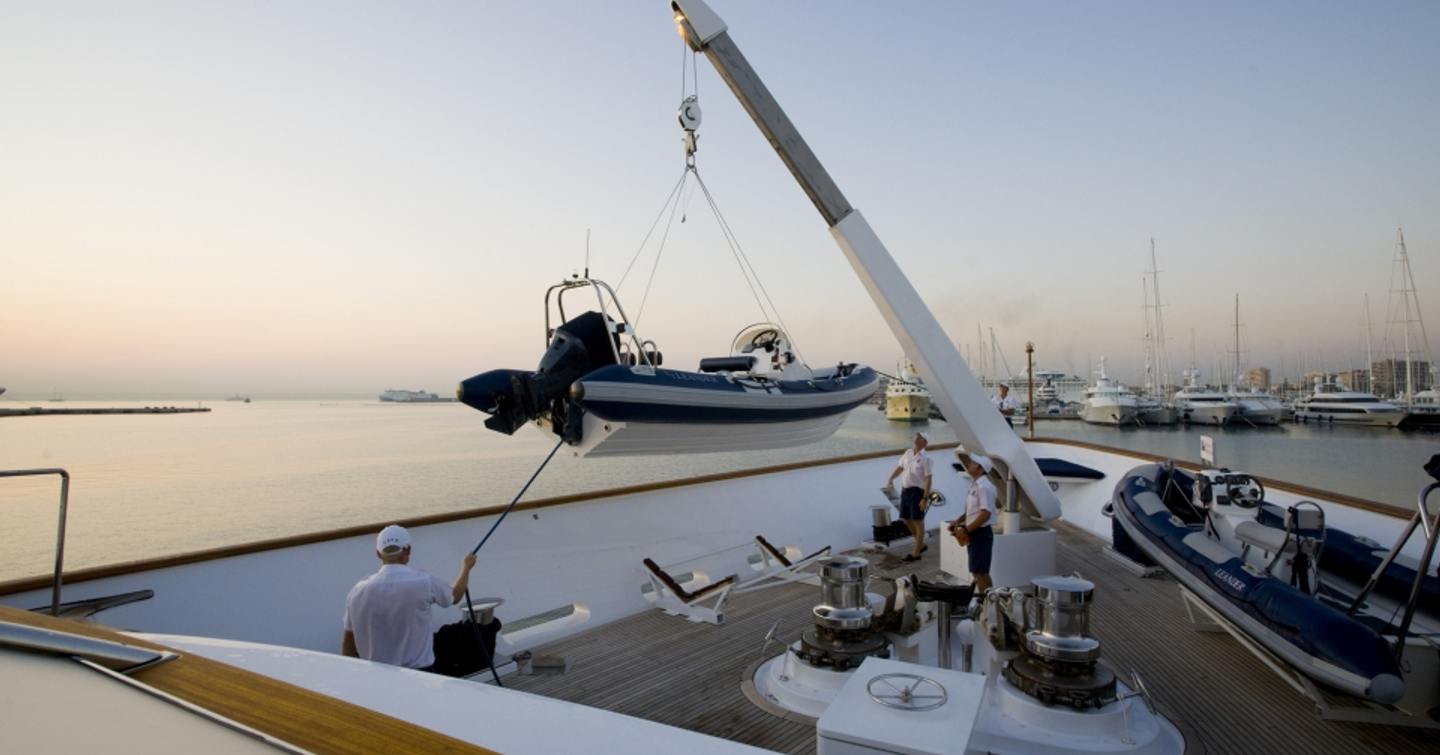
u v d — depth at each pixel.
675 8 4.40
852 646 3.66
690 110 5.75
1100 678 3.09
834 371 8.15
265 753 1.09
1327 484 29.03
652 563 5.33
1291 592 3.52
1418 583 3.15
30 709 1.23
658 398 5.36
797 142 4.48
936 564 6.71
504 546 5.02
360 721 1.17
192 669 1.39
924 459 6.96
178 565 3.79
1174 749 3.04
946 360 4.75
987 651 3.72
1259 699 3.61
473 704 1.62
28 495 27.73
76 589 3.48
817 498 7.60
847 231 4.53
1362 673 2.93
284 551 4.17
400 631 3.28
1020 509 5.55
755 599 5.53
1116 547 6.71
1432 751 3.08
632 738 1.42
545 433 5.70
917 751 1.56
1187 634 4.60
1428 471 3.16
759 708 3.61
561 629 4.87
